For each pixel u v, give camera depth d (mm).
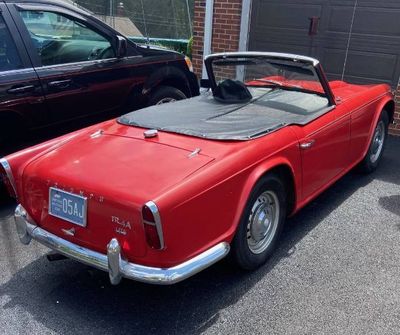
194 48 8422
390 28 6570
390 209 4176
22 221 3041
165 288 3074
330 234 3729
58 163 2930
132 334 2676
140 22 26719
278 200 3279
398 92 6645
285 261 3348
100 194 2564
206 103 3947
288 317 2777
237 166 2789
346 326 2697
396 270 3242
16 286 3146
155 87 5383
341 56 7113
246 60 4062
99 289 3105
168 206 2381
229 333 2662
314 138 3486
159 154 2873
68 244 2791
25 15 4289
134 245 2508
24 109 4195
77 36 4645
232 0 7672
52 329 2727
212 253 2666
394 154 5770
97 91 4742
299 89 4023
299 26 7371
